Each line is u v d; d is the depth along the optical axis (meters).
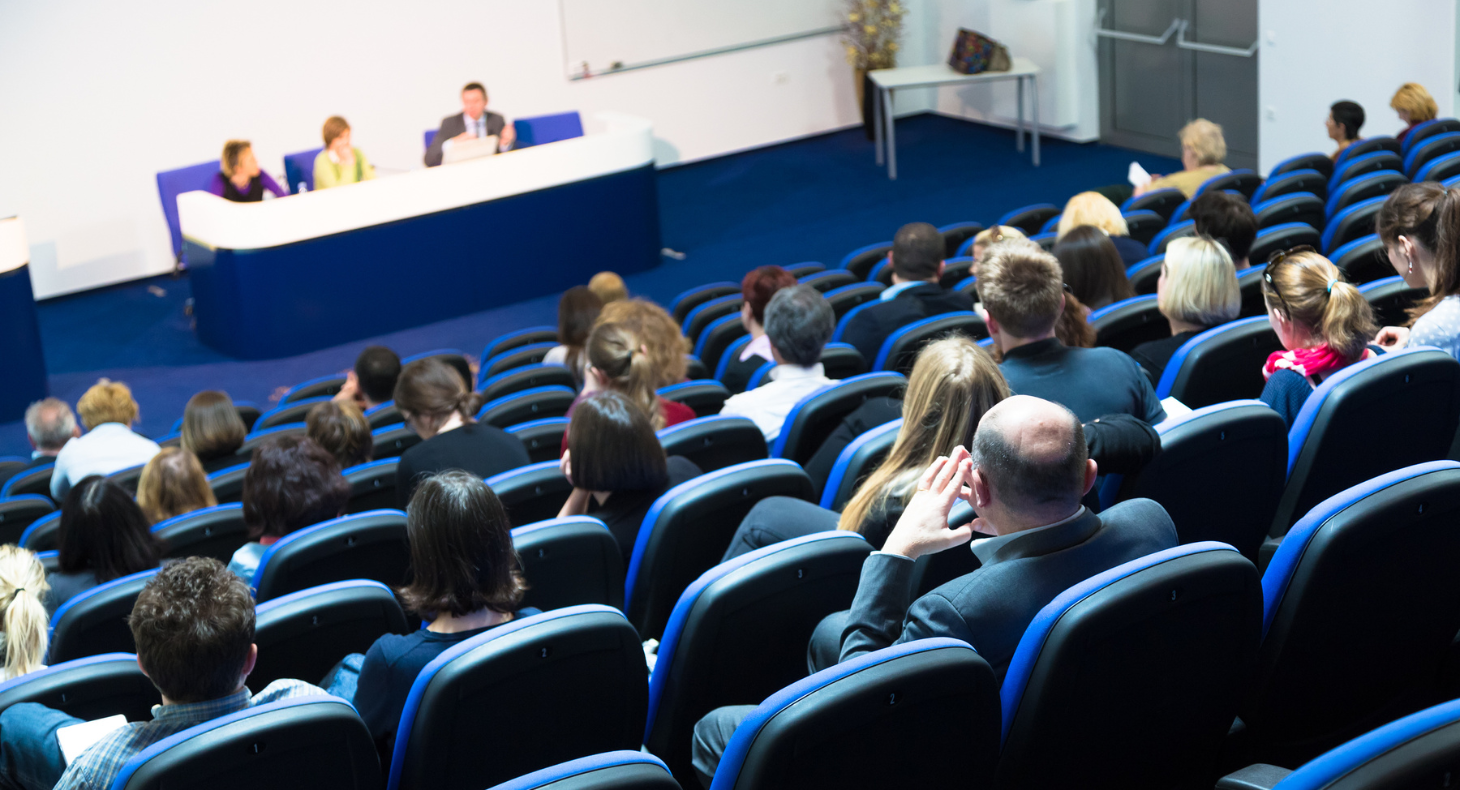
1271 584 1.81
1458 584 1.90
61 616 2.77
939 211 10.30
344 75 10.27
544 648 1.89
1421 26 8.42
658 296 8.95
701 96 12.05
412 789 1.90
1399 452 2.51
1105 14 11.47
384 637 2.11
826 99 12.77
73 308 9.45
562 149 8.96
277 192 8.91
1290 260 2.68
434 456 3.44
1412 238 2.84
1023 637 1.63
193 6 9.59
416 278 8.67
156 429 7.36
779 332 3.62
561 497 3.19
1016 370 2.56
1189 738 1.82
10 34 9.06
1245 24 10.22
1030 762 1.67
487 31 10.77
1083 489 1.76
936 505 1.81
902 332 4.04
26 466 5.77
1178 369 2.95
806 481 2.69
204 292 8.48
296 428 4.75
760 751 1.47
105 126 9.52
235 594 1.94
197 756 1.65
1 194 9.30
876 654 1.54
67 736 2.04
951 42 12.55
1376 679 1.96
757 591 2.07
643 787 1.42
